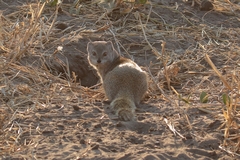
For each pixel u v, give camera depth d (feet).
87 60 43.37
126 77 32.68
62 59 41.55
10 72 35.42
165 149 24.70
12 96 31.89
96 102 32.37
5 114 28.91
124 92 32.07
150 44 44.78
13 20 46.19
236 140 25.61
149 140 25.67
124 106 30.19
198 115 29.25
